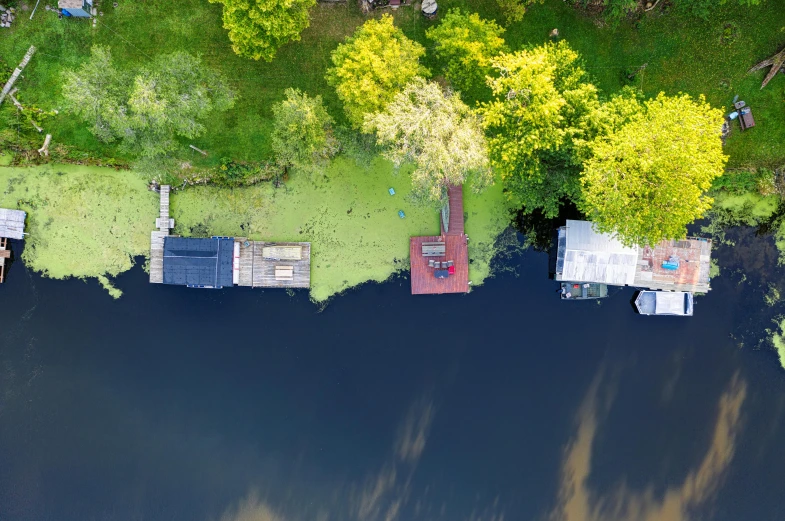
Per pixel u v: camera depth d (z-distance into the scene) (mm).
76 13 38625
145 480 41688
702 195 42000
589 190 33656
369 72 33188
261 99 39875
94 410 41562
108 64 35344
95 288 41375
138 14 39188
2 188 40406
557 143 32281
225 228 41094
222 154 40156
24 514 41188
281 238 41219
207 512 41875
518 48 39781
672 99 33719
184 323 41625
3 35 39281
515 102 32219
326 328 41875
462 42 33750
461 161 31891
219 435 41938
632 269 40281
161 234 40531
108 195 40688
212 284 39875
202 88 36344
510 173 34656
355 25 39656
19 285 41219
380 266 41719
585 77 37344
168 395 41781
